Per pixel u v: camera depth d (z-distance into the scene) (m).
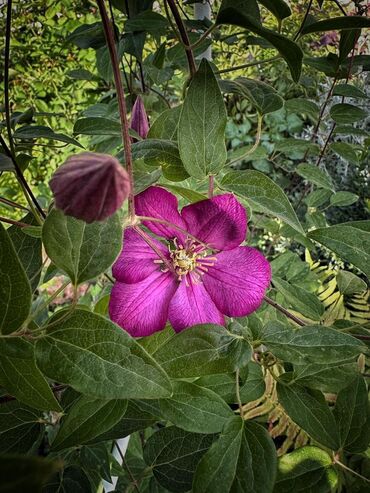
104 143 0.42
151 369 0.17
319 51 0.76
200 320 0.23
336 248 0.24
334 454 0.25
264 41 0.40
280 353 0.23
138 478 0.32
